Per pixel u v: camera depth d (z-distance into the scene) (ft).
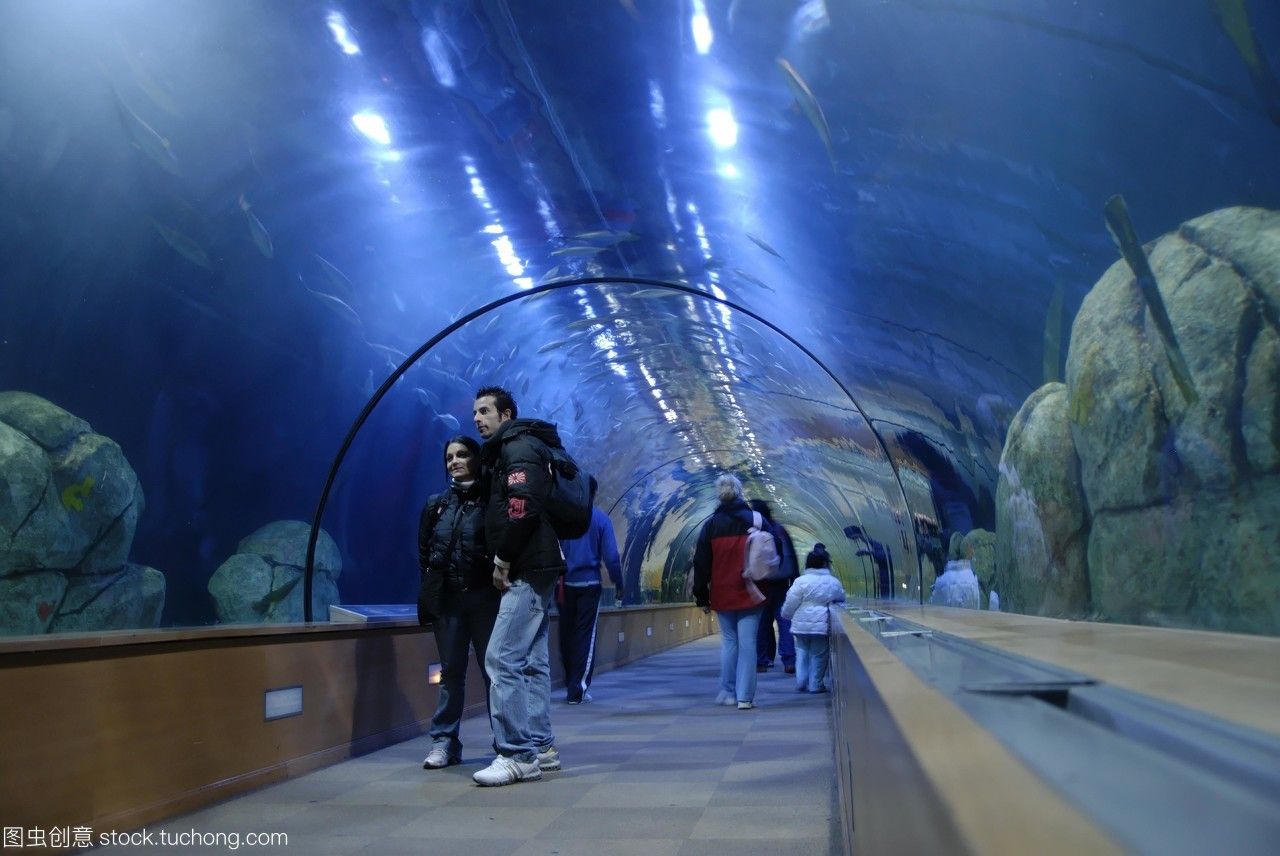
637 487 89.71
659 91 25.29
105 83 29.50
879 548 96.37
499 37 24.62
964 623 10.66
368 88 28.50
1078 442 19.49
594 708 34.30
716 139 26.94
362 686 24.23
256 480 52.24
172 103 29.27
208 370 45.09
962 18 16.57
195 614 51.88
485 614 21.77
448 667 22.09
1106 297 17.01
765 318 44.19
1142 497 15.85
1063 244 19.03
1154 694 3.13
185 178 33.65
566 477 20.72
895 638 7.72
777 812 16.11
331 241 37.91
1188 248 13.39
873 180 24.40
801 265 33.73
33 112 30.04
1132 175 14.94
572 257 39.86
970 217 22.43
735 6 20.18
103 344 40.14
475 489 22.36
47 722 13.57
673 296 45.52
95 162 32.89
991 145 19.21
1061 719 2.66
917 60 18.49
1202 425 13.30
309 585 35.32
